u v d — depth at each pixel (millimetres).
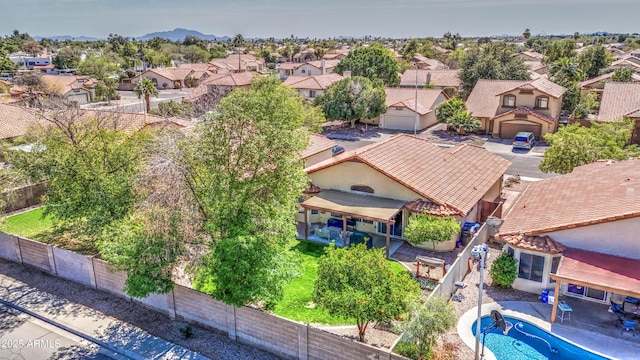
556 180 28375
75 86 88500
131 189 23047
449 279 20594
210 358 17109
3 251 26031
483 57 73500
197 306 18969
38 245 24250
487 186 30812
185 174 19094
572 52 101750
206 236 19641
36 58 144625
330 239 28219
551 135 34344
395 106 64625
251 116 18797
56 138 25953
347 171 29531
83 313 20375
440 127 66000
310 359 16344
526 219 22969
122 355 17562
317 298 16609
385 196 28562
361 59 84750
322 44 199250
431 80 84062
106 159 25531
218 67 128125
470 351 17094
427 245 26969
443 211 25969
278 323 16766
